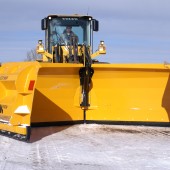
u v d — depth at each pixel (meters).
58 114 9.34
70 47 9.87
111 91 9.41
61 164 5.69
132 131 8.69
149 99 9.44
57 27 11.70
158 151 6.65
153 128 9.19
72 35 10.30
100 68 9.03
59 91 9.25
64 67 8.72
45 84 9.04
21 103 7.46
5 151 6.50
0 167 5.47
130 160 5.98
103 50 11.42
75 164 5.70
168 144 7.27
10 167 5.47
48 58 11.36
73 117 9.48
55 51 10.44
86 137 7.91
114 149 6.78
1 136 7.89
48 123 9.26
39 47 11.02
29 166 5.55
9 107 7.66
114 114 9.48
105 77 9.25
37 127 9.16
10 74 8.05
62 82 9.18
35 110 9.12
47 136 7.99
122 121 9.46
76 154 6.36
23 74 7.49
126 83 9.31
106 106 9.48
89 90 9.45
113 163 5.78
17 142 7.29
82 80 9.33
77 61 9.53
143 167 5.56
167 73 9.13
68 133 8.37
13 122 7.42
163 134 8.38
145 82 9.30
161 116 9.43
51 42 11.65
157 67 8.91
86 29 11.85
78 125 9.39
